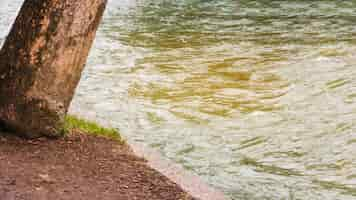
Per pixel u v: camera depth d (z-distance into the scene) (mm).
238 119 12414
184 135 11422
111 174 8102
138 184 7938
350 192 9156
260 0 29594
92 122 10688
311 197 8969
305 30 21500
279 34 21016
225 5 28422
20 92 8461
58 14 8297
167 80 15359
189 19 24844
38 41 8344
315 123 11992
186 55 18141
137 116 12477
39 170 7770
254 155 10531
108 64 16984
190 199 7734
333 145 10930
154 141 11070
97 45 19562
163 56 18031
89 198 7219
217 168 9914
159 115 12609
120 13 26766
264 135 11445
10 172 7578
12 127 8602
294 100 13539
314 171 9891
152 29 22703
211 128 11875
